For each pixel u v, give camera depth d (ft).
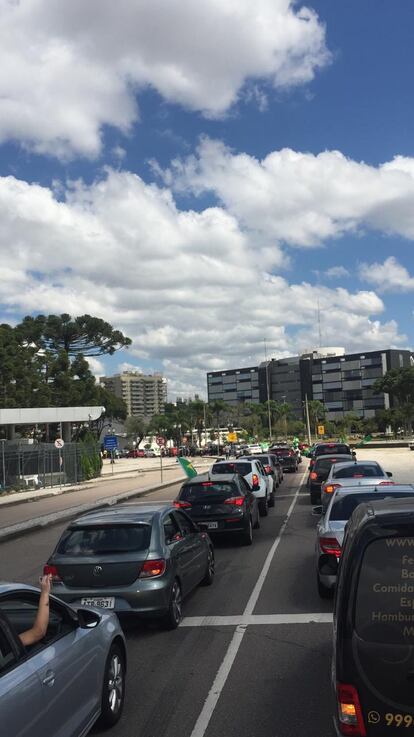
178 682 20.34
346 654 11.19
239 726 16.92
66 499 98.43
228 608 28.99
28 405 214.48
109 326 270.05
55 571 25.08
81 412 172.55
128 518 26.48
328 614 27.12
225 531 45.11
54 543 55.47
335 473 48.65
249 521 46.37
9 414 165.58
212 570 34.71
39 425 245.65
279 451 138.62
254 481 62.90
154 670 21.53
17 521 70.79
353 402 619.26
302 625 25.79
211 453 323.98
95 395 248.32
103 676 16.35
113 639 17.26
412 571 11.37
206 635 25.20
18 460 124.77
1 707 11.07
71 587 24.77
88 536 25.77
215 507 45.39
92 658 15.60
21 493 112.06
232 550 44.57
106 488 118.01
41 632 13.91
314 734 16.24
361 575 11.55
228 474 48.83
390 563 11.50
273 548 44.55
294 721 17.04
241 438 441.27
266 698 18.69
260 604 29.40
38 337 259.39
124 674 18.20
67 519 73.61
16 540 59.06
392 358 602.03
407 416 418.72
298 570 36.70
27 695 12.00
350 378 621.72
